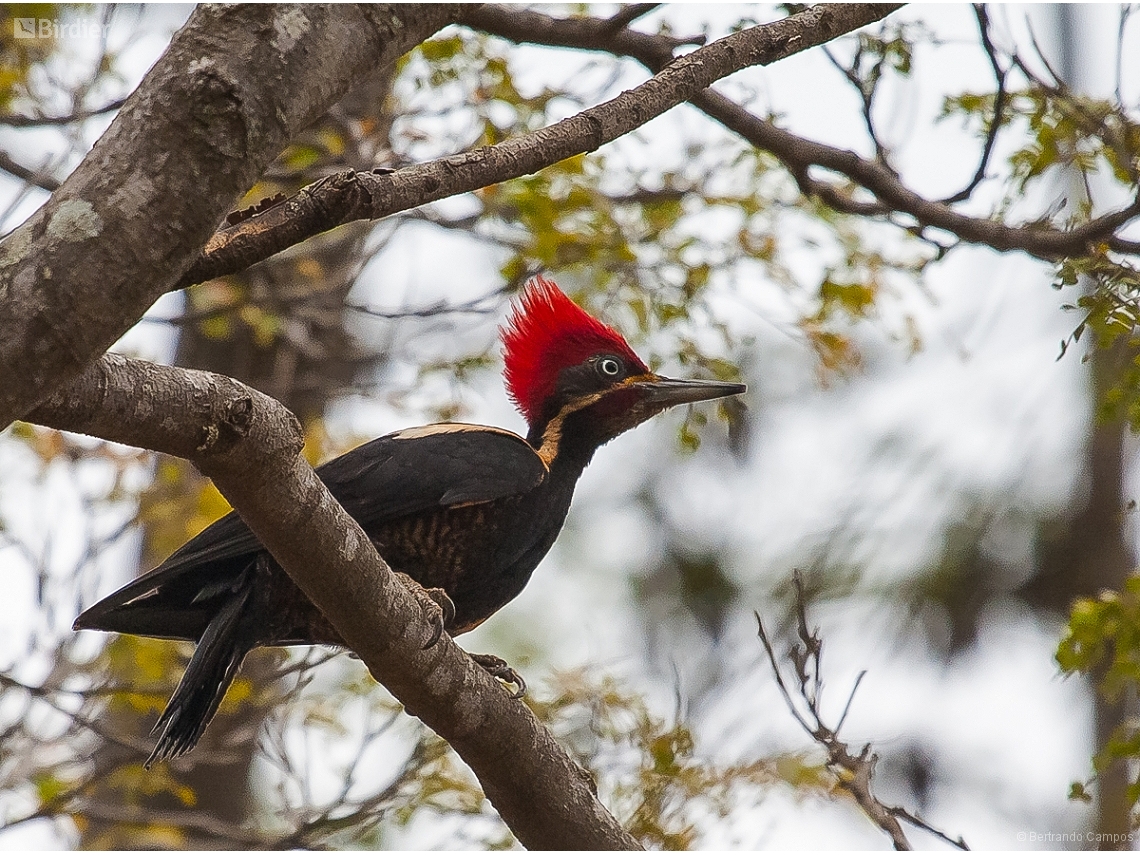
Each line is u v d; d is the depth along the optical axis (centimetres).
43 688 1141
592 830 859
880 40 1130
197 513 1300
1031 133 1095
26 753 1200
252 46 543
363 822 1223
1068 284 879
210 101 532
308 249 1453
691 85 815
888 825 830
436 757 1151
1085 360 865
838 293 1324
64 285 516
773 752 1179
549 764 841
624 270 1348
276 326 1448
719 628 1798
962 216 1174
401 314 1365
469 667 805
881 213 1245
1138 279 870
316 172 1318
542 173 1297
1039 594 1778
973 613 1778
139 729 1453
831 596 1770
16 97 1248
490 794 856
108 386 593
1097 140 1058
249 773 1622
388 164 1286
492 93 1259
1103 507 1770
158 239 528
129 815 1231
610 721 1148
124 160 530
